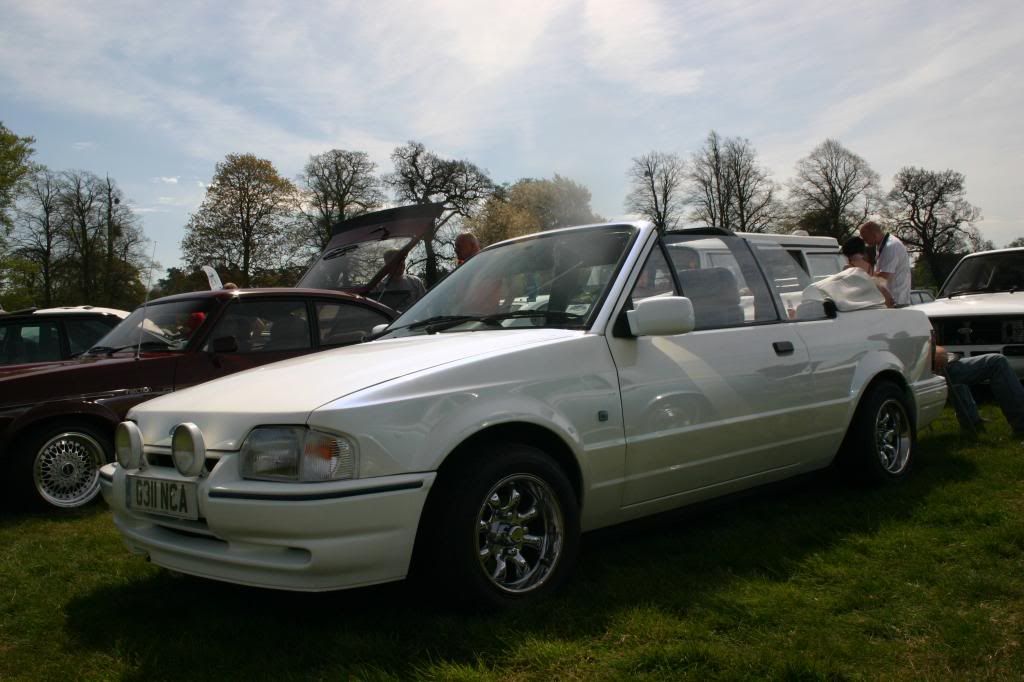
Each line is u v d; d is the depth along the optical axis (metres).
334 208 47.56
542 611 3.05
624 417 3.53
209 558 2.97
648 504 3.72
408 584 3.18
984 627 2.80
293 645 2.98
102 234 42.75
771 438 4.20
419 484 2.88
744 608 3.05
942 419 6.98
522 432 3.28
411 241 8.71
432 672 2.60
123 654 3.02
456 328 3.98
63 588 3.84
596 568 3.59
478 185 54.25
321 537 2.76
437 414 2.98
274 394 3.10
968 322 8.27
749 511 4.46
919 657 2.63
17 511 5.73
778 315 4.48
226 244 45.38
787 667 2.51
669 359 3.76
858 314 4.97
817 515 4.28
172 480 3.09
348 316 7.17
